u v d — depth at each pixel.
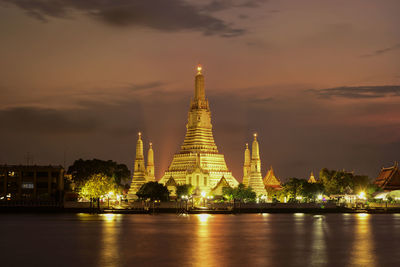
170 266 100.31
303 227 174.62
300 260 106.94
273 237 144.38
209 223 190.88
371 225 183.75
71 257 110.50
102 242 133.38
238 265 101.56
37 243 132.12
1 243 132.25
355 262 105.12
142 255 112.50
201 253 115.25
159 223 190.25
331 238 143.50
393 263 104.25
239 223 192.12
